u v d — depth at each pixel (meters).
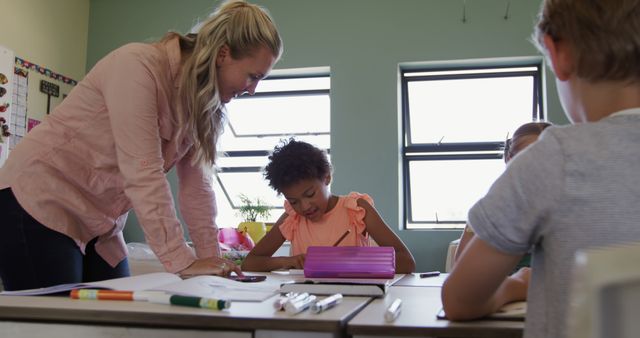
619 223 0.54
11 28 3.26
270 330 0.69
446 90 3.76
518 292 0.81
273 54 1.36
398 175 3.49
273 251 2.01
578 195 0.56
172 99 1.33
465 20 3.52
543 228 0.59
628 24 0.59
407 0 3.60
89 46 3.98
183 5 3.90
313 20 3.70
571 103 0.66
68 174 1.28
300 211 1.88
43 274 1.22
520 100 3.69
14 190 1.23
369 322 0.70
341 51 3.64
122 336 0.75
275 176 1.86
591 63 0.61
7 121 3.14
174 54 1.31
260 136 4.02
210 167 1.50
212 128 1.42
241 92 1.42
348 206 1.93
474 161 3.73
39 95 3.46
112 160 1.32
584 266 0.30
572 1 0.63
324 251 1.32
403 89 3.78
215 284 1.01
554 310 0.57
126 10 3.97
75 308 0.78
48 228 1.23
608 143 0.57
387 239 1.86
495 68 3.67
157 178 1.18
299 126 3.98
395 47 3.58
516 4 3.47
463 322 0.71
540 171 0.59
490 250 0.63
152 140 1.21
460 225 3.75
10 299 0.89
